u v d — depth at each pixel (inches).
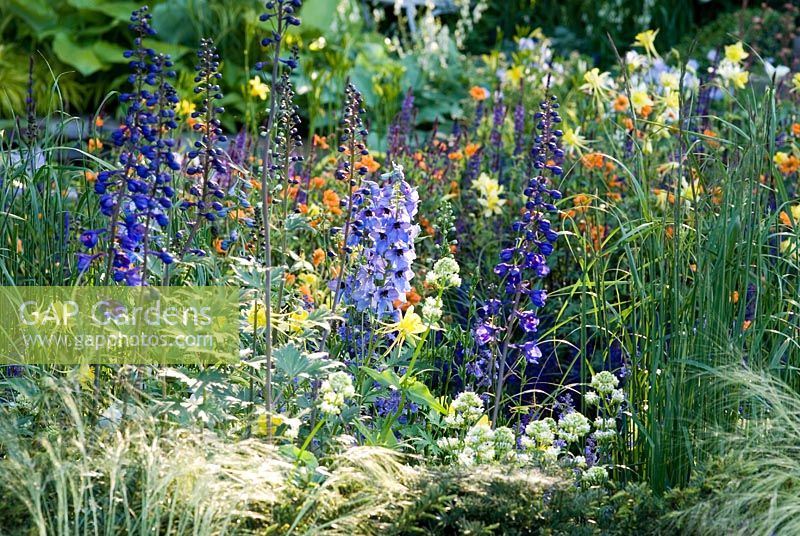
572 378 214.5
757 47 451.2
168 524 132.6
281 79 159.6
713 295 163.2
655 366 163.0
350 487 145.9
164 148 145.5
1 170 199.8
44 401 149.6
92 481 142.3
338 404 151.2
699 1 586.2
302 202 248.8
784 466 146.9
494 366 192.7
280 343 172.1
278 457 145.4
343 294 175.5
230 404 154.9
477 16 547.5
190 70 434.6
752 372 153.2
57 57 439.8
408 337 172.9
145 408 149.1
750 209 165.8
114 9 440.8
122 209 158.7
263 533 132.8
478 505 137.9
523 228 168.2
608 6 569.0
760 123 179.9
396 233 168.2
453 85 458.6
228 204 210.7
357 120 168.1
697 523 137.7
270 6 150.4
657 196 243.4
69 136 377.4
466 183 282.5
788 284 176.2
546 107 168.2
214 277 164.4
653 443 160.7
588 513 140.3
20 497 128.4
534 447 162.2
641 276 184.4
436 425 180.1
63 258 181.8
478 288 237.6
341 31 455.5
